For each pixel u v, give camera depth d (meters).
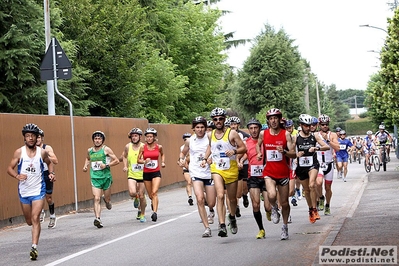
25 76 32.69
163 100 51.41
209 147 16.22
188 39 58.16
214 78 61.00
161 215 23.00
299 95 92.69
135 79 42.44
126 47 41.38
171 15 57.09
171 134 40.22
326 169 20.27
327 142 20.20
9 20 33.00
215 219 20.86
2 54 31.94
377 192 26.61
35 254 14.16
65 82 35.16
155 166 20.80
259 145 15.37
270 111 14.84
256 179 15.73
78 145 27.64
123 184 32.09
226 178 15.83
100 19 41.00
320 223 18.36
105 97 41.25
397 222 16.52
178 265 12.59
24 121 23.36
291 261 12.33
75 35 39.59
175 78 52.56
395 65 37.66
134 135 21.22
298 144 18.33
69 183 26.42
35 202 14.56
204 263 12.66
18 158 14.80
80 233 18.78
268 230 17.34
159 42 55.28
